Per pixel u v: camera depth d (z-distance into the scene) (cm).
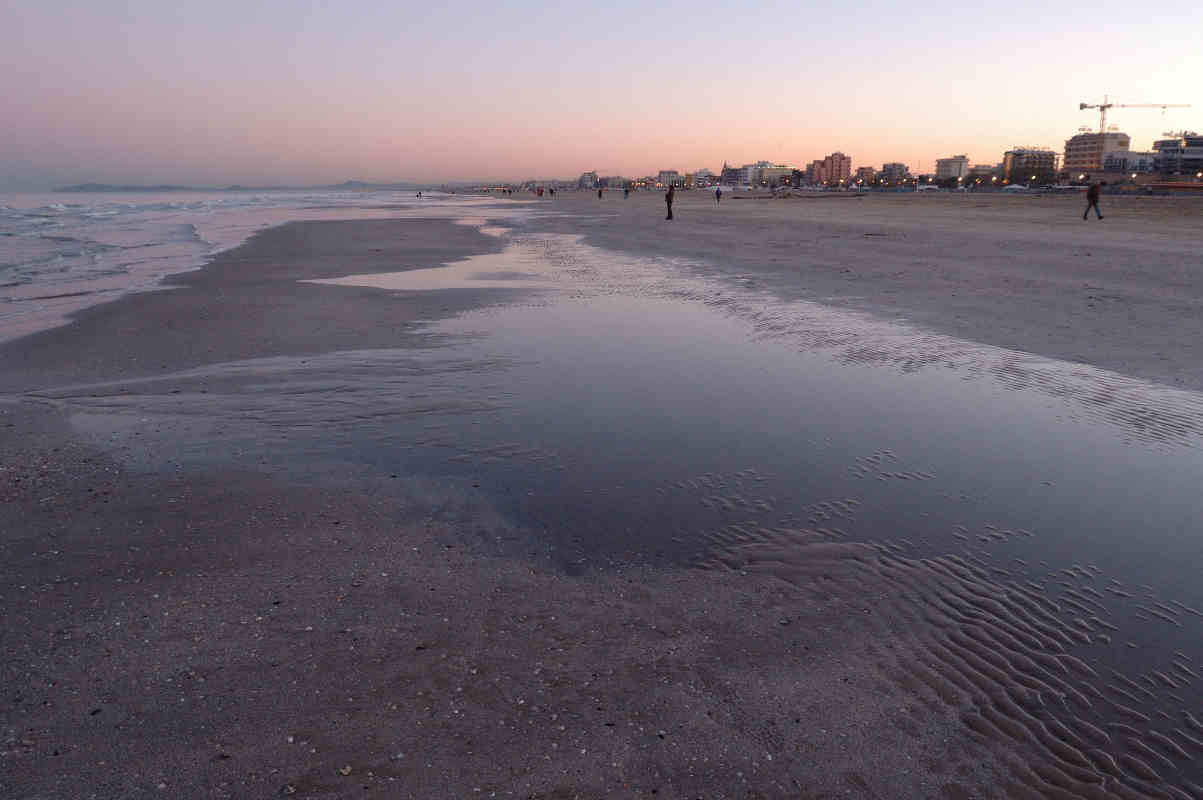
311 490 499
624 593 373
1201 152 16938
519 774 249
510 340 960
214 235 2936
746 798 241
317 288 1418
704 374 791
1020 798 243
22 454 556
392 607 355
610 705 285
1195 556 405
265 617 344
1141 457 548
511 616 349
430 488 505
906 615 351
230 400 701
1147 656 318
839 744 265
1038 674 306
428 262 1914
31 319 1092
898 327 1015
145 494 486
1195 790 245
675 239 2600
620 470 536
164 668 304
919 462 545
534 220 4397
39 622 337
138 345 927
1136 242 2103
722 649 323
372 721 274
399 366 827
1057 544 421
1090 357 833
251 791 240
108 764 251
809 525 448
